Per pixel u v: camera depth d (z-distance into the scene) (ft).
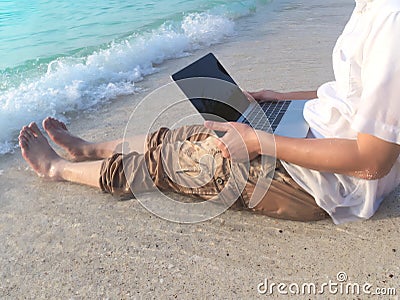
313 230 6.39
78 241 6.47
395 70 4.68
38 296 5.52
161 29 19.38
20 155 9.09
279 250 6.07
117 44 16.70
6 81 13.06
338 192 6.02
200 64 6.95
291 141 5.72
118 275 5.80
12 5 24.54
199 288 5.53
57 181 8.02
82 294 5.52
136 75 13.96
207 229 6.55
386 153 5.14
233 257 6.00
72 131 10.03
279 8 25.44
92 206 7.27
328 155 5.46
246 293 5.42
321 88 6.14
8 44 17.94
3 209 7.27
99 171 7.38
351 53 5.26
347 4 25.44
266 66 14.44
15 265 6.05
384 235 6.23
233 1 26.18
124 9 24.20
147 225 6.73
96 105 11.54
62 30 20.12
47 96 11.51
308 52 15.92
